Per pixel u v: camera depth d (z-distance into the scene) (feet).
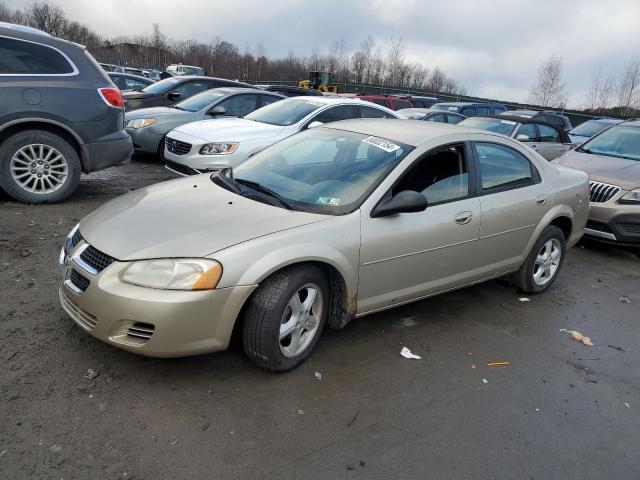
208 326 9.81
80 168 21.50
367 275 11.84
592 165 24.63
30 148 20.17
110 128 21.72
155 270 9.60
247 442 8.96
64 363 10.50
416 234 12.48
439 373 11.80
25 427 8.71
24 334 11.35
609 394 11.76
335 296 11.82
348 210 11.66
